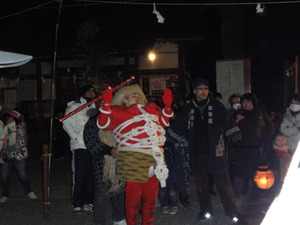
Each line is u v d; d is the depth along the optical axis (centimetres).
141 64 1814
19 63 446
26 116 2094
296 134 705
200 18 1706
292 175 171
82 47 1788
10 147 750
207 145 588
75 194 656
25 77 2031
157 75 1805
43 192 635
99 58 1738
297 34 1266
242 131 707
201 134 589
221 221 603
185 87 1786
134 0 1794
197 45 1819
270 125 712
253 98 719
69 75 1983
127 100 503
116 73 1864
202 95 595
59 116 1317
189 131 599
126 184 472
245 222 572
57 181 962
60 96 2009
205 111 592
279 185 697
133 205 474
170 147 636
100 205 558
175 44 1780
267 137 705
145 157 465
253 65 1334
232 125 587
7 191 764
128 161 463
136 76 1805
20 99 2080
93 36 1769
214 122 589
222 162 586
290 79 1342
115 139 481
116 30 1797
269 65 1358
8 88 2098
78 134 645
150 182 483
